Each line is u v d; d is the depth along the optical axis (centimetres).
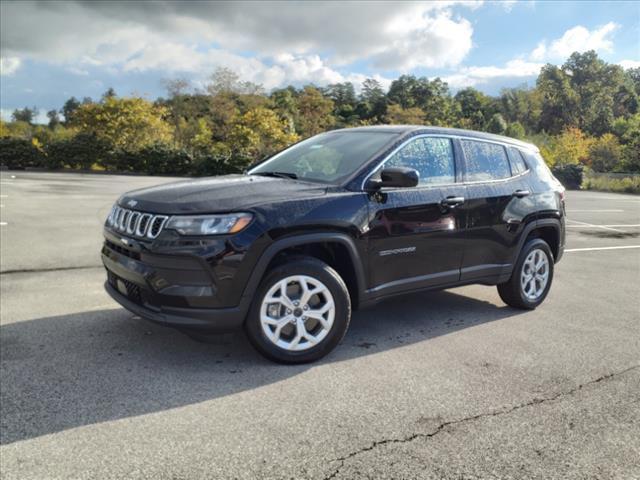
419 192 401
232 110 5153
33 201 1234
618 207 1953
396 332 426
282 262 338
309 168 408
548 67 9812
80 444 244
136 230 326
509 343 409
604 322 477
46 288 516
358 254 363
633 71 10944
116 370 329
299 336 347
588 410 299
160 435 254
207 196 329
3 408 275
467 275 442
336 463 237
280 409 286
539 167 526
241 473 226
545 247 512
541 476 235
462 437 264
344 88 12206
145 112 3541
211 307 314
